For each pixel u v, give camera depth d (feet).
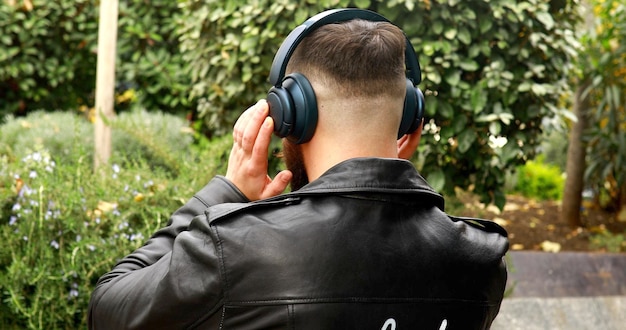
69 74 20.15
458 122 11.73
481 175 12.62
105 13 12.88
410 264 3.68
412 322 3.66
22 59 19.76
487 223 4.16
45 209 9.25
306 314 3.48
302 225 3.60
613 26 18.20
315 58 3.87
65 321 9.29
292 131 3.91
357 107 3.82
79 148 10.31
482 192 12.76
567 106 16.98
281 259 3.52
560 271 13.79
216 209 3.73
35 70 20.65
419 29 11.66
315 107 3.84
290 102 3.87
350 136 3.84
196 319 3.59
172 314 3.61
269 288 3.50
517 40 12.09
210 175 10.39
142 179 10.17
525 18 11.81
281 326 3.48
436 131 12.00
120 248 9.14
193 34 13.07
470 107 11.63
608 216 20.66
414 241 3.73
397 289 3.63
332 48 3.83
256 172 4.08
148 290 3.71
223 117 13.62
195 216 4.00
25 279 9.04
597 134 18.47
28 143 15.44
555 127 12.68
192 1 13.41
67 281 9.22
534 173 23.66
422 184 3.87
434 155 12.07
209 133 19.74
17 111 20.94
